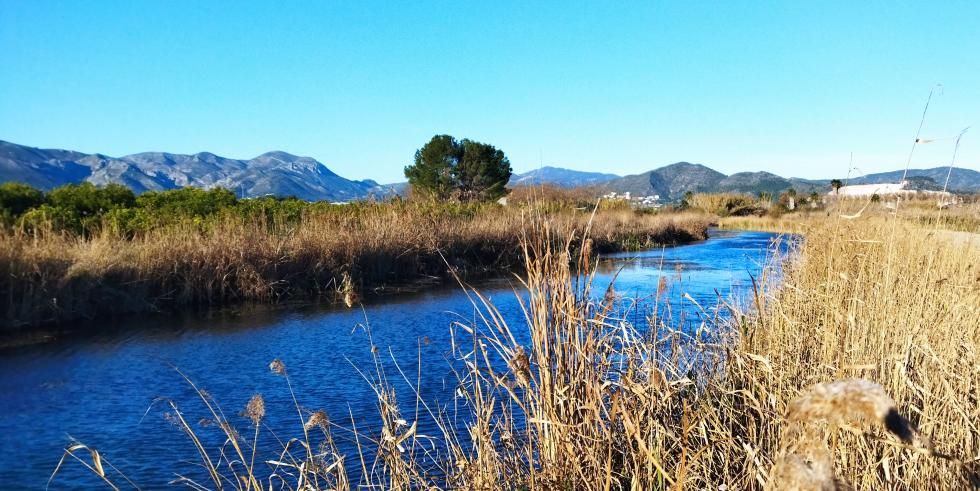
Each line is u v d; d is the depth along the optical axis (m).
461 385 4.84
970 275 6.41
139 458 6.40
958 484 3.56
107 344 10.72
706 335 6.60
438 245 19.42
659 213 43.06
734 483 3.90
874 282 5.74
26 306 11.74
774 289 7.09
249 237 15.91
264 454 6.34
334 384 8.52
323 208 20.83
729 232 41.75
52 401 8.05
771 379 4.56
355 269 16.70
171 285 13.95
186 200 20.00
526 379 4.02
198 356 10.00
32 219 14.79
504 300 14.57
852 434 3.60
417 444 5.96
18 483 5.95
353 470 5.63
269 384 8.60
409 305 14.20
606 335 4.23
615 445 4.05
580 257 4.17
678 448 4.13
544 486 3.82
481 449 4.15
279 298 14.62
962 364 4.55
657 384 4.07
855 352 4.57
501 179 40.50
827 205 7.89
